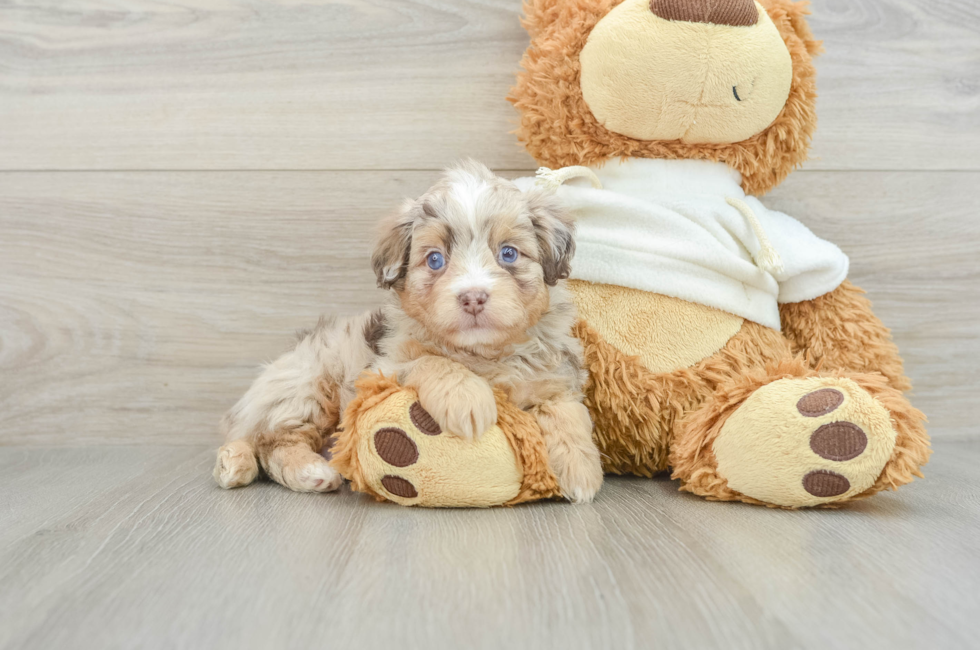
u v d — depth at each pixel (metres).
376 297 1.00
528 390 0.81
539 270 0.80
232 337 1.01
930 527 0.76
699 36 0.84
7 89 1.00
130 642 0.63
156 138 1.00
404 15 0.99
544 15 0.90
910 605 0.66
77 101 1.00
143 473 0.90
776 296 0.90
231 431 0.89
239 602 0.66
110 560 0.71
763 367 0.84
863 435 0.77
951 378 1.01
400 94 1.00
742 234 0.88
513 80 0.99
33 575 0.69
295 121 1.00
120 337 1.01
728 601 0.66
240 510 0.80
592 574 0.69
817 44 0.92
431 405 0.77
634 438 0.87
